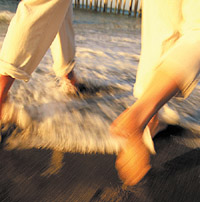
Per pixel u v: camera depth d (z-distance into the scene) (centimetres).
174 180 91
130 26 775
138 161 67
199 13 69
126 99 158
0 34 338
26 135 108
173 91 62
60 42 132
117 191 84
